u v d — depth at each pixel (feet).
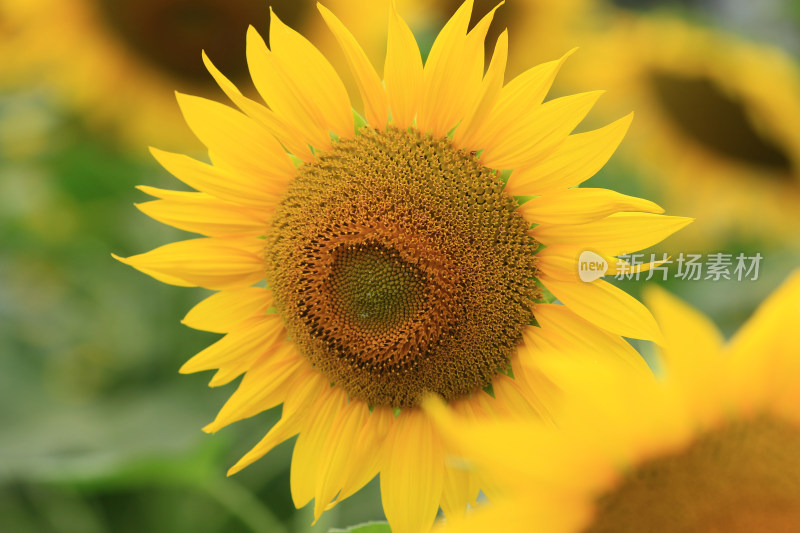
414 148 3.75
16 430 4.68
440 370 3.77
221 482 4.30
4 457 4.58
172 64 4.81
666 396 3.31
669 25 4.76
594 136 3.67
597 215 3.67
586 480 3.33
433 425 3.79
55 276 5.68
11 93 4.90
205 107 3.79
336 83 3.76
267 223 3.86
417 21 4.75
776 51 4.70
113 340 4.97
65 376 4.92
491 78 3.68
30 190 5.01
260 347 3.89
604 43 4.82
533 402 3.75
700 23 4.85
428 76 3.72
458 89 3.71
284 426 3.86
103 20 4.72
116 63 4.80
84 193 4.94
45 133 4.85
